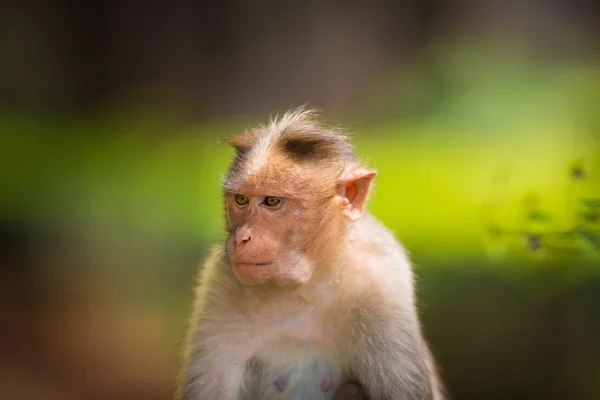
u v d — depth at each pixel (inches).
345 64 1063.6
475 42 962.1
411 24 1055.6
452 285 485.7
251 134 307.1
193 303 317.7
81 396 566.3
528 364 460.4
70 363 603.5
